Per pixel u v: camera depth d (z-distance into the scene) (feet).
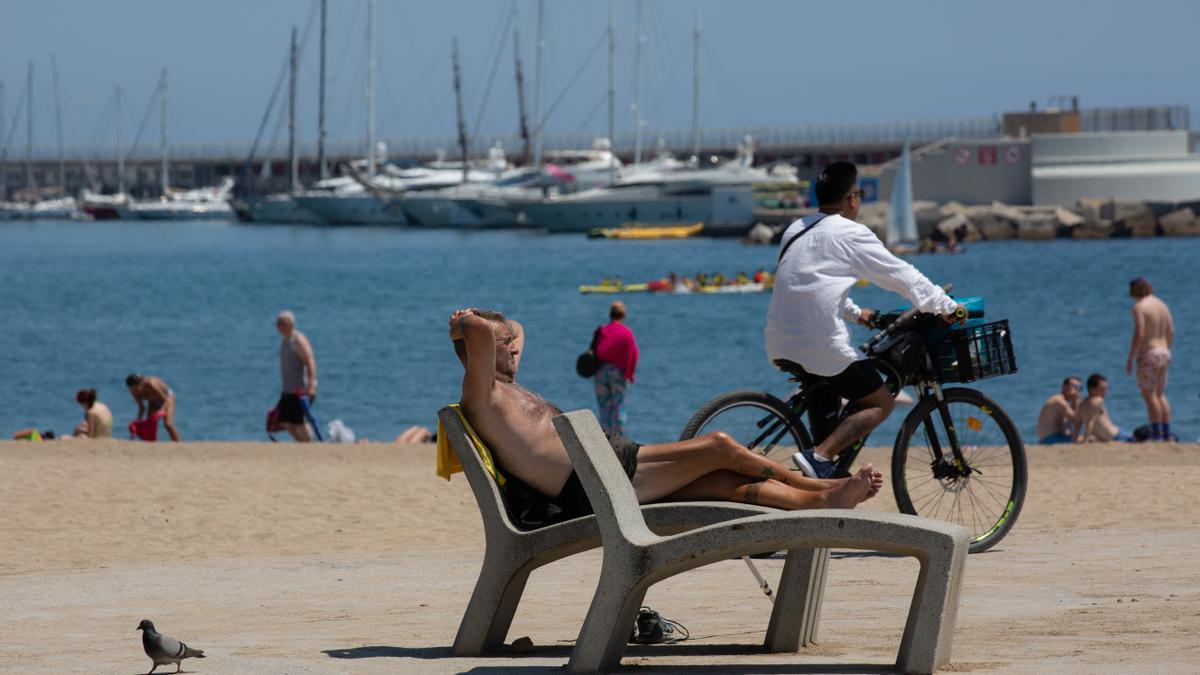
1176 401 182.39
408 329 324.80
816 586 35.73
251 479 85.05
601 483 31.42
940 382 55.21
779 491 35.58
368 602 47.47
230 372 244.42
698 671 31.76
